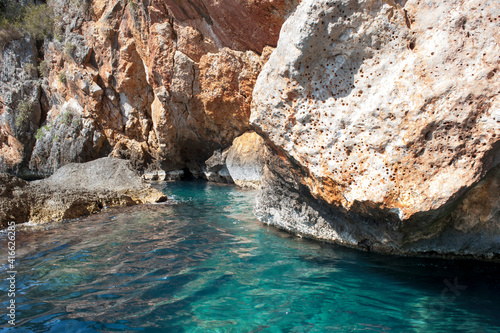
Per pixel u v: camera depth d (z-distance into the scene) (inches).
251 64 362.3
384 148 135.1
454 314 107.3
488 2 117.5
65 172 330.3
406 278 135.4
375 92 137.8
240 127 435.8
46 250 177.0
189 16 382.0
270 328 100.8
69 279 139.2
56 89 669.3
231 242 187.6
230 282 134.3
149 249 176.9
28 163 709.3
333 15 139.5
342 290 126.0
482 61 117.9
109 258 163.9
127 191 317.4
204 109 431.2
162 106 470.9
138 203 311.0
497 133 115.3
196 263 155.5
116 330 99.9
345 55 144.1
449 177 123.1
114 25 538.0
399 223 139.7
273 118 166.6
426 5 130.1
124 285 132.5
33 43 706.8
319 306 114.1
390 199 133.4
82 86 596.7
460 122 120.2
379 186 135.4
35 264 156.7
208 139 478.0
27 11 703.7
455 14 122.9
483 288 125.2
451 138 122.6
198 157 524.1
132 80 562.6
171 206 298.4
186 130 485.4
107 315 109.0
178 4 376.8
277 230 213.3
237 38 358.6
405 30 132.0
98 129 626.5
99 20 563.5
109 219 248.2
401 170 130.9
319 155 153.6
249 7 315.9
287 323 103.6
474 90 118.1
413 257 159.6
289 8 296.8
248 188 423.2
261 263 154.8
